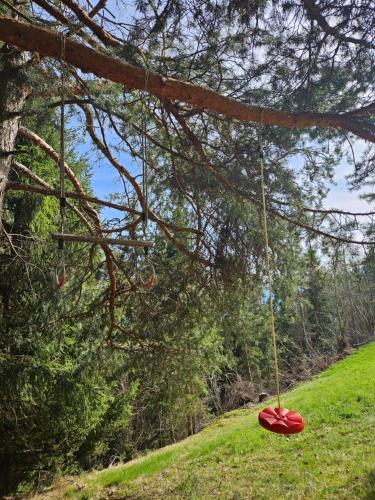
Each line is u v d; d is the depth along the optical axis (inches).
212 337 279.4
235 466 335.9
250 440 384.8
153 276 138.7
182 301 244.4
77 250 247.1
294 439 365.1
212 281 235.5
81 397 358.0
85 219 229.8
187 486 311.9
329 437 348.2
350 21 162.1
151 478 362.9
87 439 462.9
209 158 221.9
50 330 277.1
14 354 322.7
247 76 178.7
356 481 257.6
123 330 253.0
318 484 265.4
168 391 279.9
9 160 181.9
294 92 177.0
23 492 411.2
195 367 275.4
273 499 259.0
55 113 215.8
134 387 463.8
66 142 319.6
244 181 203.3
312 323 945.5
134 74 149.9
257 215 214.5
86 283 268.4
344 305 860.6
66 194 208.8
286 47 170.7
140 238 237.6
